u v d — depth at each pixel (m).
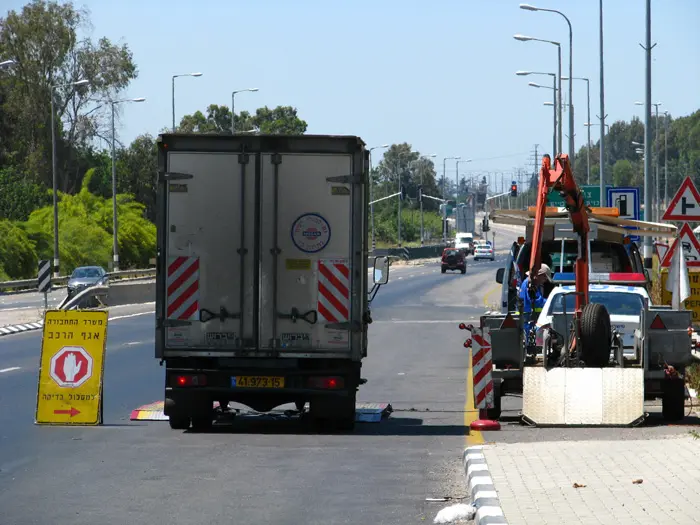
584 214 37.66
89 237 181.00
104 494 23.66
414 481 25.19
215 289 34.25
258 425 36.00
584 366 35.97
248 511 21.91
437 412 39.12
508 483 22.61
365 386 47.31
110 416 37.44
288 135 34.03
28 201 188.88
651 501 20.62
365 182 34.41
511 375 36.00
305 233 34.12
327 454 29.33
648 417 37.12
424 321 88.69
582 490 21.78
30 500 23.02
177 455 29.05
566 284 41.97
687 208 45.16
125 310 98.88
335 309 34.09
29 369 52.44
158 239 34.34
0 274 151.00
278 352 34.09
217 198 34.25
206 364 34.59
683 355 35.47
